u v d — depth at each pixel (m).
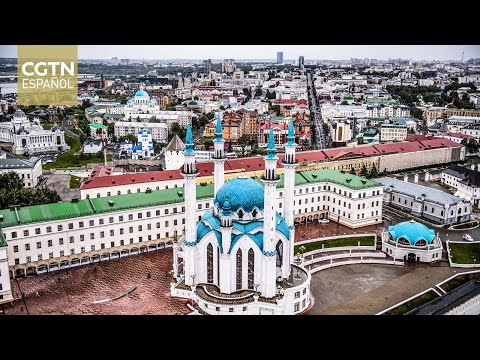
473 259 169.88
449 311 125.12
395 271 160.38
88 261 162.25
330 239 184.12
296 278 140.12
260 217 134.00
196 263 137.25
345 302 138.50
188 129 130.75
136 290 142.00
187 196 132.38
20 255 150.50
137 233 169.75
